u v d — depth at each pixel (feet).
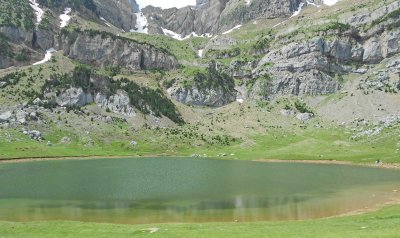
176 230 186.19
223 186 391.24
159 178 455.22
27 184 400.47
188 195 336.70
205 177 468.75
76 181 424.46
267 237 164.86
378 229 174.70
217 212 265.54
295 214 257.75
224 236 168.86
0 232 191.31
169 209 276.62
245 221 236.84
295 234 169.37
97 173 505.25
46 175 481.05
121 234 180.04
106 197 326.24
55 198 321.11
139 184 403.13
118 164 647.97
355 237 155.22
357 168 599.57
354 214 253.65
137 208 280.92
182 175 489.26
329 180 441.68
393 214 233.35
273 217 248.52
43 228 199.72
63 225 208.74
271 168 595.47
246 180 441.27
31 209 277.85
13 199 316.60
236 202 303.07
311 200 310.86
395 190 363.35
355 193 346.33
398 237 151.02
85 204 296.10
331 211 266.77
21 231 193.16
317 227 190.19
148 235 175.01
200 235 172.14
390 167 611.47
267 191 359.46
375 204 290.76
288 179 451.53
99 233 183.73
